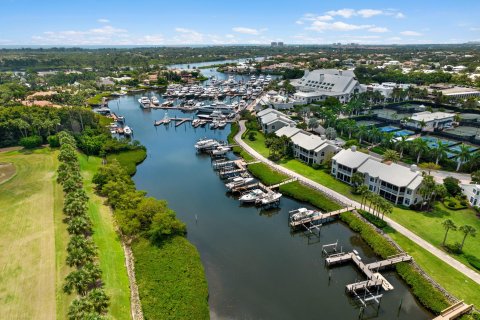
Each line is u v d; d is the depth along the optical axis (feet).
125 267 202.18
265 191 313.12
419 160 361.10
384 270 209.87
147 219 239.30
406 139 405.39
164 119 588.50
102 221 247.50
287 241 245.04
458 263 202.69
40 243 216.95
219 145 437.17
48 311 163.53
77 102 598.75
